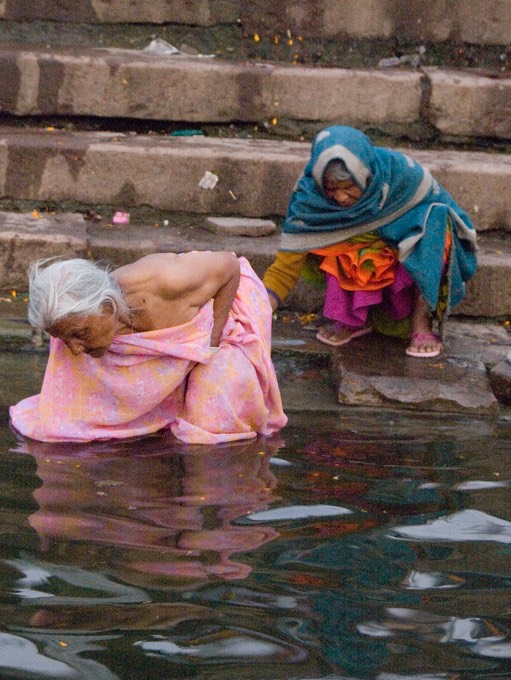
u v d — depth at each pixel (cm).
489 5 1045
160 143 919
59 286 536
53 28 1030
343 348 760
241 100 972
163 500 504
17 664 352
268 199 899
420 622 394
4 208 887
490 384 718
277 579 424
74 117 966
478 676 359
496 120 983
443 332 752
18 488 509
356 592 416
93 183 889
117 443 593
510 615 404
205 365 610
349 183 703
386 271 736
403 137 992
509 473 568
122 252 815
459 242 742
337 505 509
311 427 638
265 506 503
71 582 411
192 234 866
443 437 630
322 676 354
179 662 358
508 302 825
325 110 979
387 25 1049
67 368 594
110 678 346
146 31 1047
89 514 481
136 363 592
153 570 425
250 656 364
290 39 1048
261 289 660
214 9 1043
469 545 467
